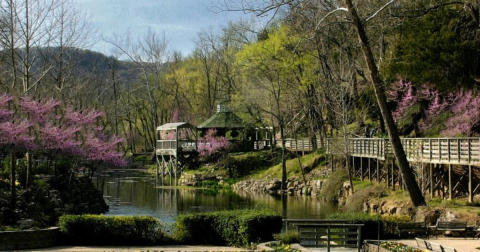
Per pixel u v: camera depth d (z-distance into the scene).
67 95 45.44
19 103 24.97
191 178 49.03
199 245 18.62
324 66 41.12
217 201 36.72
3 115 23.33
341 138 38.41
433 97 33.62
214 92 70.12
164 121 80.19
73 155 29.77
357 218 18.55
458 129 30.12
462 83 31.53
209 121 53.50
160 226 19.22
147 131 80.38
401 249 16.19
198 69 76.31
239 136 56.91
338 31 38.56
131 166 65.94
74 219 18.52
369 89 37.88
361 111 39.25
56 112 30.12
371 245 16.72
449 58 31.55
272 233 18.41
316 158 44.88
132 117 83.38
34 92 29.94
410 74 33.16
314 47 41.06
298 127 53.25
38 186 24.39
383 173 33.34
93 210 28.11
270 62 43.78
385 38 39.22
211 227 19.06
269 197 39.72
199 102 73.56
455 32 32.34
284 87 46.53
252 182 45.62
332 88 38.72
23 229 19.08
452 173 25.58
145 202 35.56
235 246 18.23
